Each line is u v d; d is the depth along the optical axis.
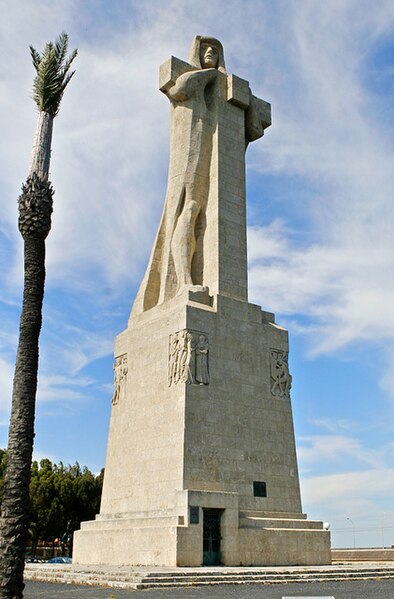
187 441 25.53
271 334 30.05
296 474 28.64
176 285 30.11
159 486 26.17
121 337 31.86
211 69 32.44
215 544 24.05
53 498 57.56
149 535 24.17
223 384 27.45
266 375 29.20
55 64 16.66
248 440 27.45
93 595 16.23
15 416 13.76
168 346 27.98
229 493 24.73
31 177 15.63
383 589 18.20
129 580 18.73
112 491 29.34
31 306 14.73
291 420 29.34
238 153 32.22
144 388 28.98
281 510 27.47
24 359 14.22
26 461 13.49
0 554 12.83
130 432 29.16
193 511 23.58
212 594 16.31
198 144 31.44
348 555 38.81
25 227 15.29
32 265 15.07
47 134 16.31
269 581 19.97
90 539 27.77
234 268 30.05
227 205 30.80
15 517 13.04
